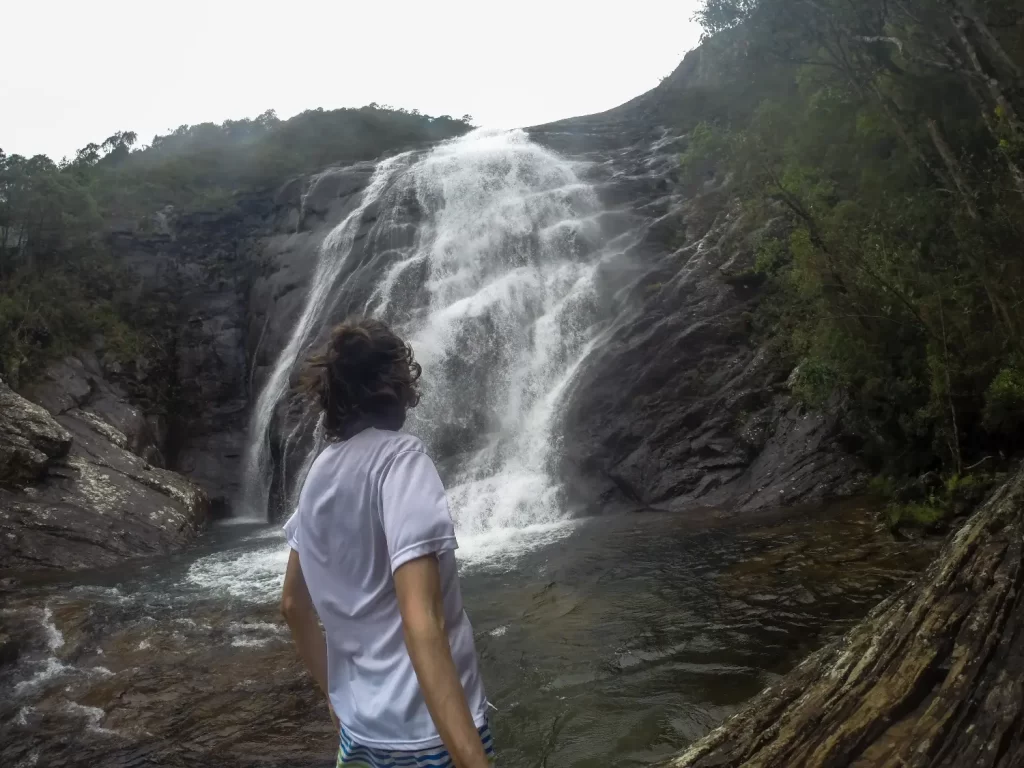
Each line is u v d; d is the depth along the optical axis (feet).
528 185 72.02
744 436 40.34
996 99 30.45
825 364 35.78
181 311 76.28
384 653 5.11
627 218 62.69
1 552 40.27
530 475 45.60
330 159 105.91
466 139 98.17
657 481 40.55
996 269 31.17
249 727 19.22
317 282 72.08
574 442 44.98
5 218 67.41
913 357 33.60
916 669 12.16
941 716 10.89
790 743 11.51
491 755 4.94
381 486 5.11
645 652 20.83
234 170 96.12
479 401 53.42
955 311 32.65
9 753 18.51
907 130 37.55
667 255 55.31
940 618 13.46
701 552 29.66
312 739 18.45
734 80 47.06
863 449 35.76
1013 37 34.24
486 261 64.23
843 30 37.35
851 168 43.32
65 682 22.56
